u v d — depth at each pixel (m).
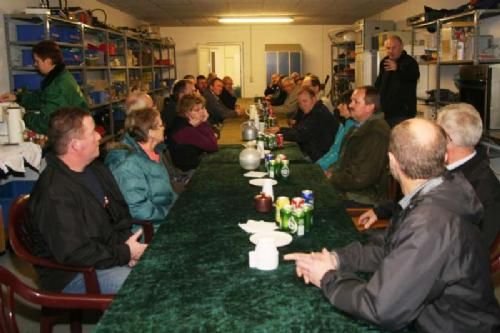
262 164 3.38
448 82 6.25
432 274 1.17
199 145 4.00
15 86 5.13
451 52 5.05
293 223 1.87
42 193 1.94
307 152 4.56
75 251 1.89
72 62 5.84
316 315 1.26
